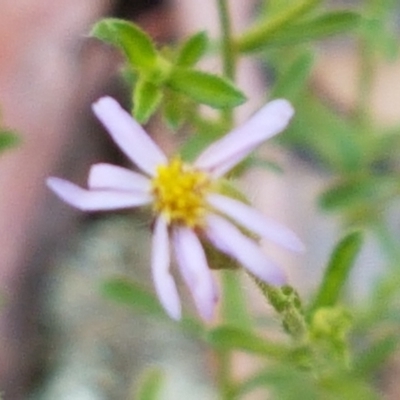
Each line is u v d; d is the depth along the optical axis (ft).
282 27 0.57
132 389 0.77
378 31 0.65
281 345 0.55
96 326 0.79
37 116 0.84
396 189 0.67
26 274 0.80
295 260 0.75
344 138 0.68
